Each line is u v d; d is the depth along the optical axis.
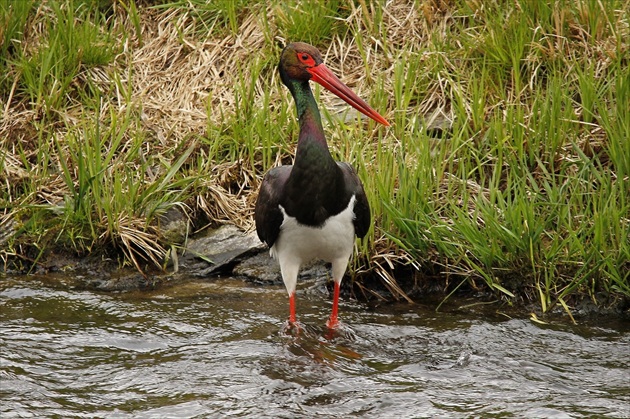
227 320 10.16
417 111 12.61
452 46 13.53
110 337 9.64
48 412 8.05
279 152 12.44
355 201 9.74
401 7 14.41
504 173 11.91
